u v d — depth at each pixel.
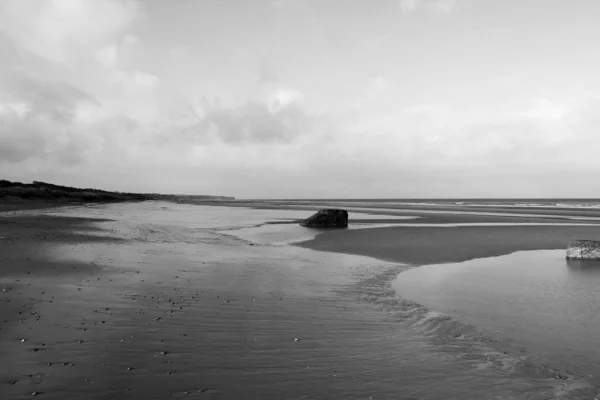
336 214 31.08
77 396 4.02
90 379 4.43
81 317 6.69
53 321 6.38
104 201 93.12
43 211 43.66
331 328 6.94
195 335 6.15
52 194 75.06
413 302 9.12
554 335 6.94
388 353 5.88
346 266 13.79
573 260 15.49
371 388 4.70
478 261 15.23
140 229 25.81
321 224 30.61
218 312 7.53
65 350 5.21
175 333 6.18
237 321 7.04
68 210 48.38
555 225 31.06
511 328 7.30
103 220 32.28
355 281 11.28
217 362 5.16
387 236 23.55
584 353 6.12
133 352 5.30
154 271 11.34
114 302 7.78
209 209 67.38
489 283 11.29
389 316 7.89
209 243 19.56
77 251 14.34
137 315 7.01
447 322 7.59
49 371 4.57
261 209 68.19
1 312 6.69
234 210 63.53
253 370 4.99
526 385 4.98
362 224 33.19
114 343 5.59
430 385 4.87
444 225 31.64
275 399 4.27
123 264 12.22
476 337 6.77
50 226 24.19
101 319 6.66
